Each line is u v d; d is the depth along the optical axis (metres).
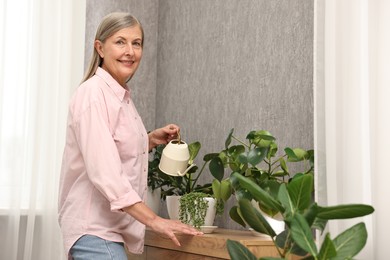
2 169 2.72
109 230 1.89
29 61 2.81
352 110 1.94
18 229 2.71
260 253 1.95
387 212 1.85
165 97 3.32
